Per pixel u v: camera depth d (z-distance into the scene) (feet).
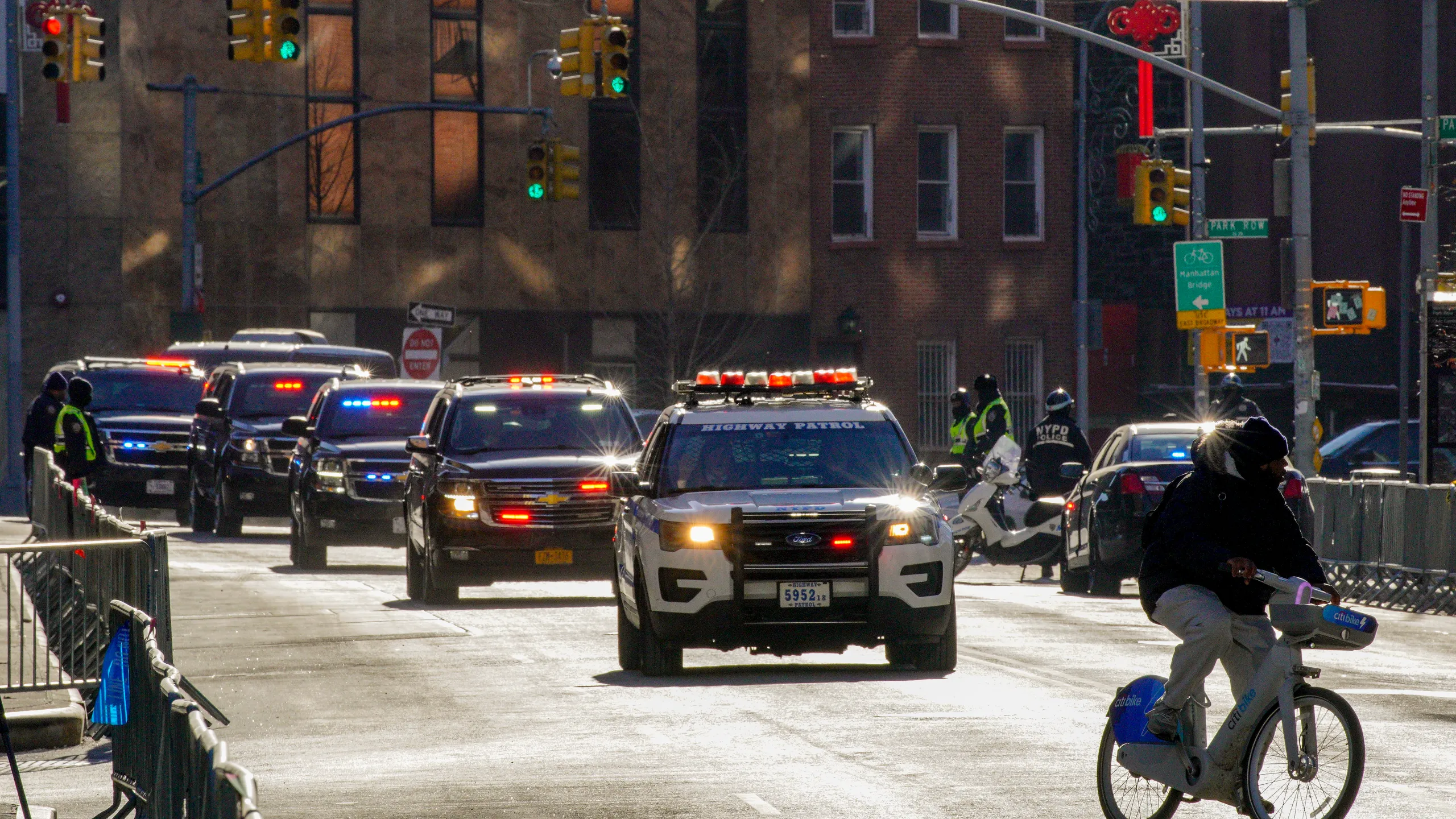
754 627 175.94
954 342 603.67
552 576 253.44
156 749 112.88
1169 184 380.99
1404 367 515.09
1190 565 108.06
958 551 324.39
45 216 552.82
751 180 596.29
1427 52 383.45
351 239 575.79
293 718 160.66
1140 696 110.73
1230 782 108.78
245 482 377.50
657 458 190.19
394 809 119.44
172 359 436.35
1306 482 306.76
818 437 190.19
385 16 576.61
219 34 561.43
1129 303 633.20
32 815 122.62
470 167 586.86
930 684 175.63
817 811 116.47
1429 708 159.94
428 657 200.13
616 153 595.47
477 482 252.01
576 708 163.22
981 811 115.85
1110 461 286.87
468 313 585.22
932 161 606.96
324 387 333.42
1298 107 342.23
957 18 605.31
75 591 180.55
